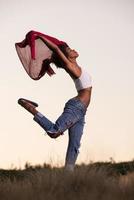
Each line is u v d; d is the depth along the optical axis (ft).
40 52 40.37
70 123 38.88
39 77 40.91
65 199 33.14
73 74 39.40
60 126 38.65
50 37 40.09
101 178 35.76
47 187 34.63
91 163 38.86
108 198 32.73
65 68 39.60
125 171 46.21
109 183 35.17
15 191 34.40
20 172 48.21
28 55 40.65
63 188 34.63
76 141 39.42
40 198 33.14
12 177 46.21
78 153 39.47
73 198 33.04
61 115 38.91
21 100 38.88
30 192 33.99
